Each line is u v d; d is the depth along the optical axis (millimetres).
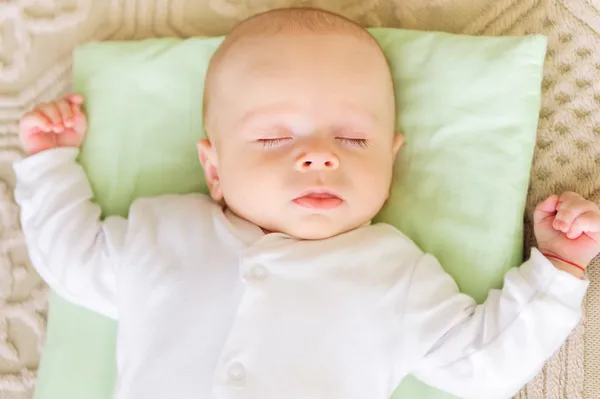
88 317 1106
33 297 1250
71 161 1123
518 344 897
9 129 1298
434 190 1070
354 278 951
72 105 1153
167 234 1018
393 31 1152
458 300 960
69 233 1055
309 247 966
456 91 1087
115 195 1144
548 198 972
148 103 1173
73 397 1084
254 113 969
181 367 925
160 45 1193
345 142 965
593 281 1054
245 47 1005
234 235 993
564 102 1145
